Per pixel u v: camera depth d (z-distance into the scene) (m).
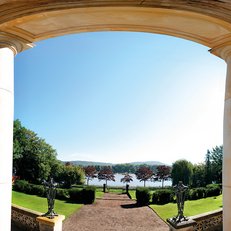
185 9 3.59
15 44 4.22
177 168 33.88
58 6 3.62
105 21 4.06
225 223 4.08
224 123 4.23
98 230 11.77
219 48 4.44
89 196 19.28
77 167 37.59
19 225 9.98
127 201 20.94
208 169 35.19
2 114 3.90
